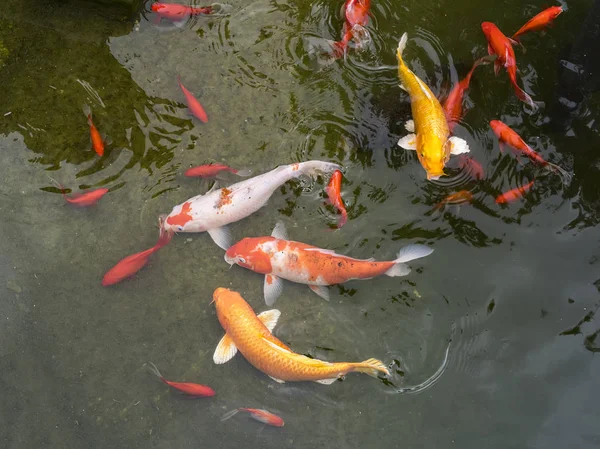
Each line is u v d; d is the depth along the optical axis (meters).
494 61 2.05
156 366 1.79
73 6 2.14
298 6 2.18
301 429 1.73
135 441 1.72
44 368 1.78
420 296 1.85
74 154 1.98
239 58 2.11
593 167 1.95
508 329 1.81
